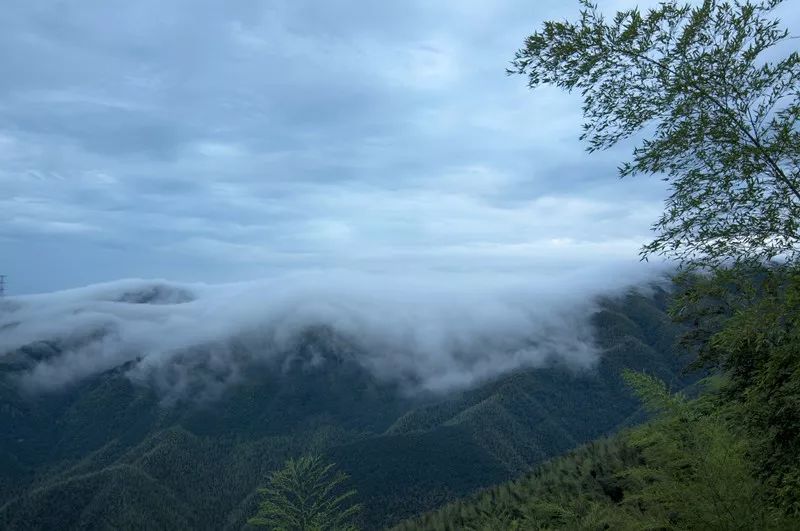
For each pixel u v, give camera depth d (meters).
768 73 5.94
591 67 6.55
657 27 6.27
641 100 6.49
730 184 6.07
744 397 6.79
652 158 6.46
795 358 5.71
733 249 6.11
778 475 6.58
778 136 5.71
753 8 5.98
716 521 7.52
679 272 6.89
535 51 6.90
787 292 5.45
